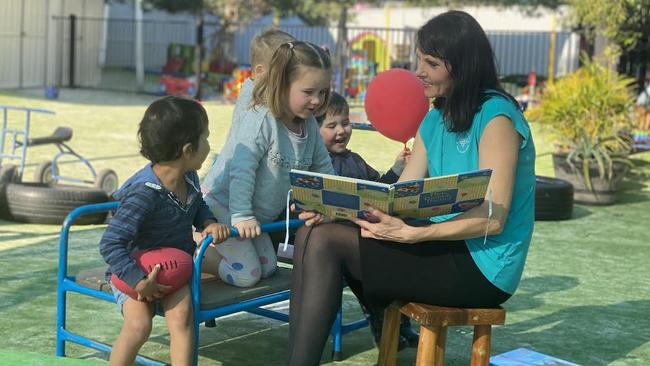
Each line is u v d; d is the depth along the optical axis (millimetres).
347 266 3492
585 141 9734
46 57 21812
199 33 22281
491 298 3443
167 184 3434
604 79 10656
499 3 24469
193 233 4082
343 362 4254
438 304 3463
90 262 6117
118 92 21422
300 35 29016
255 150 3752
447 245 3412
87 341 3836
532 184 3484
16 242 6676
